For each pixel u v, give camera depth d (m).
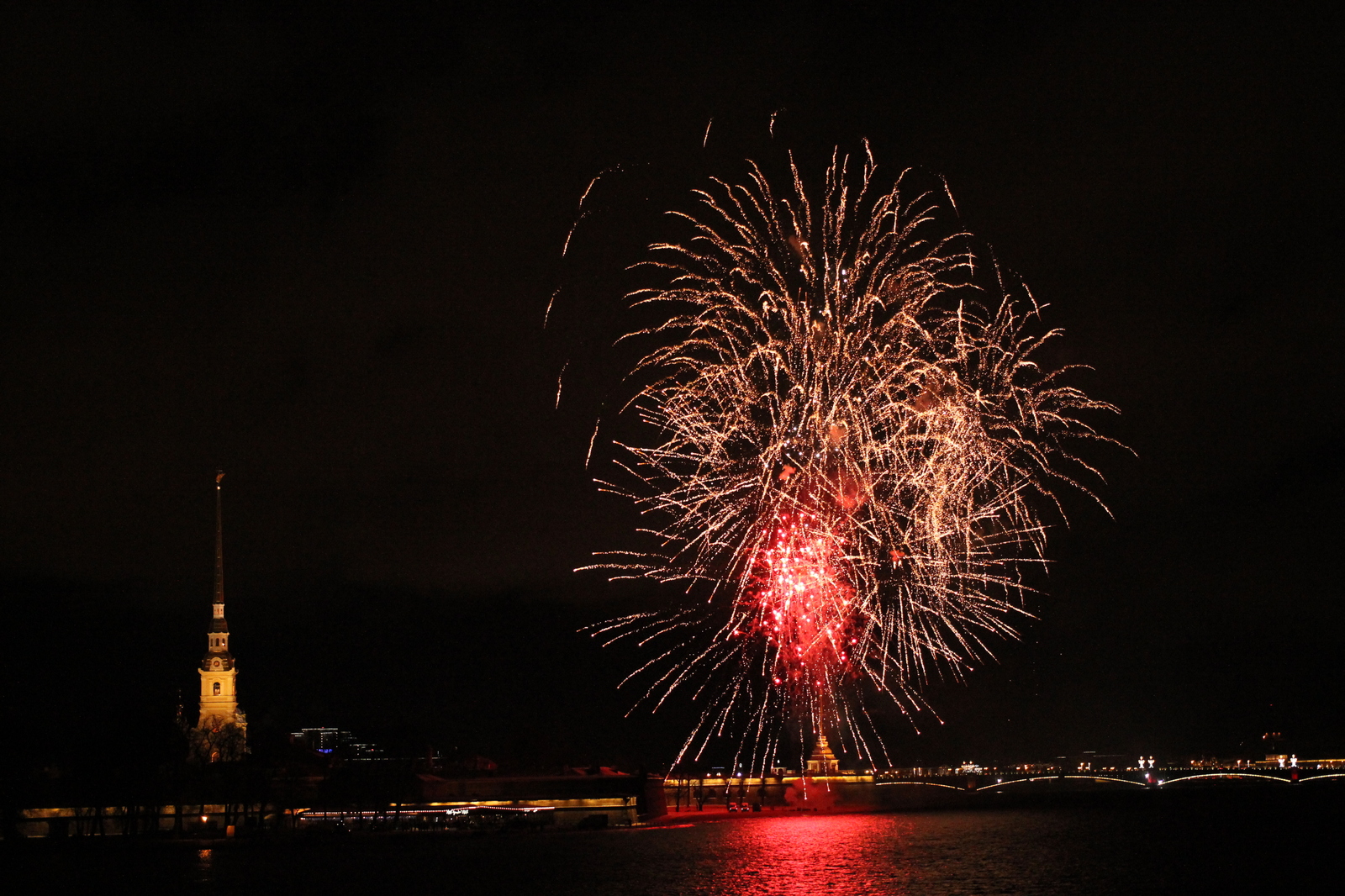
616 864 145.12
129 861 156.25
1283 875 128.25
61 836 178.50
